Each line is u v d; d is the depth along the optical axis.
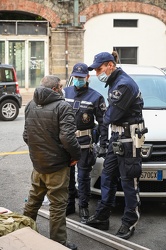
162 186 5.80
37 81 22.48
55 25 22.45
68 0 22.30
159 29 23.55
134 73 7.81
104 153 5.59
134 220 5.29
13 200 6.73
